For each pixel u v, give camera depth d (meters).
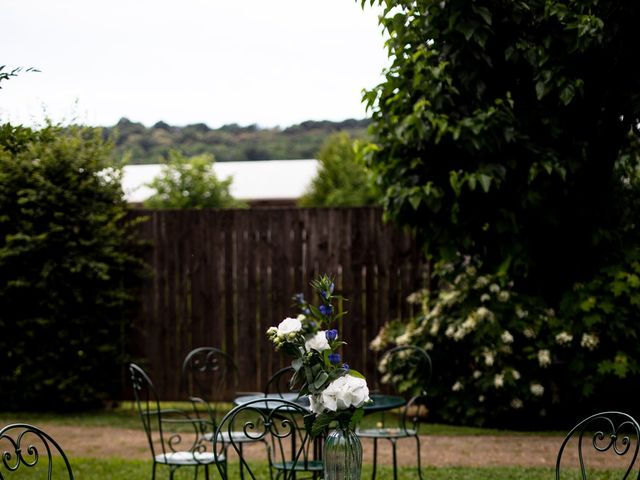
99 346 8.84
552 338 7.66
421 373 7.98
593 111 7.27
